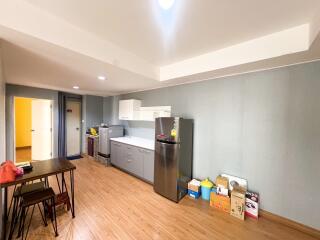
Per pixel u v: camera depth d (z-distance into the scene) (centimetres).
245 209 240
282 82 222
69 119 546
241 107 258
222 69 237
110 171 419
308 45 166
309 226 204
